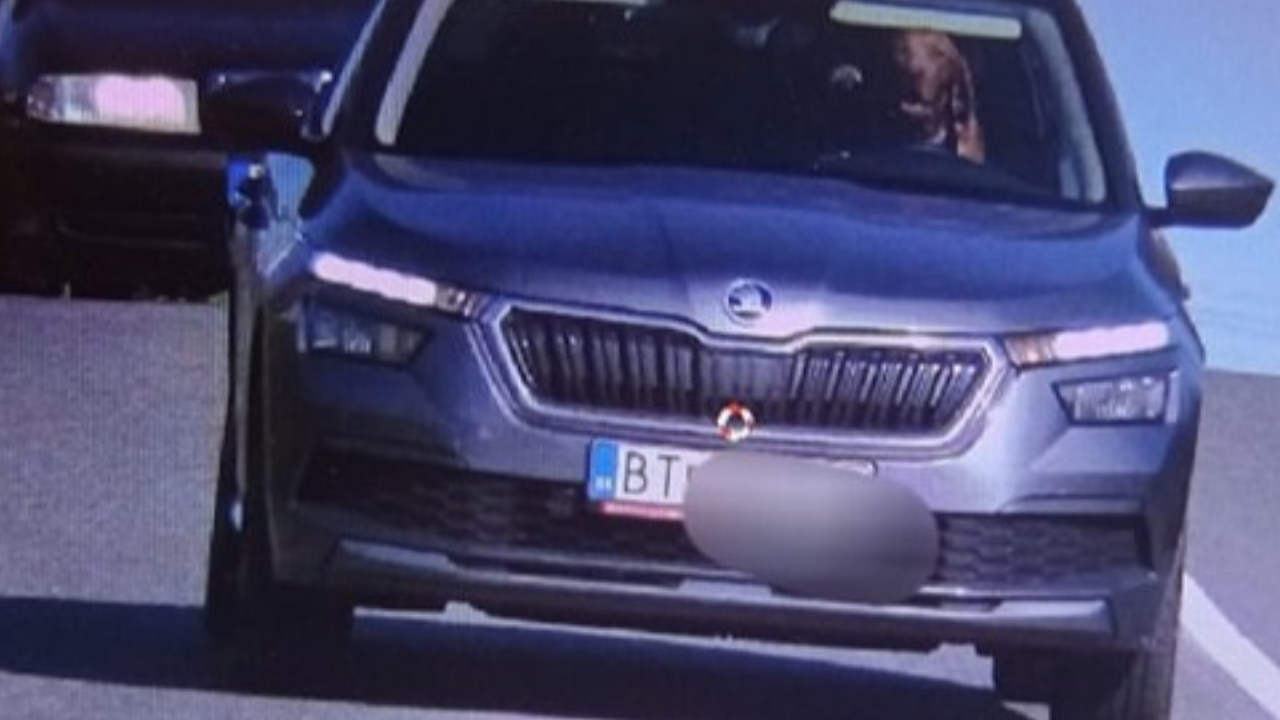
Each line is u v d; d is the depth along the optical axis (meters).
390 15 10.21
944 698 10.68
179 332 17.50
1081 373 8.98
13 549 11.92
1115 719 9.29
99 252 17.95
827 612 8.78
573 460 8.72
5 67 17.86
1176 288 9.46
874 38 10.16
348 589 8.90
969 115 10.05
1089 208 9.88
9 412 15.00
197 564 11.80
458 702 9.55
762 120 9.93
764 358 8.77
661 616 8.81
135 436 14.59
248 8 18.11
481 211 9.13
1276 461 17.22
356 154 9.73
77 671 9.67
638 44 10.08
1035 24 10.34
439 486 8.79
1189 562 14.03
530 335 8.80
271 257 9.44
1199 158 10.09
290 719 9.05
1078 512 8.92
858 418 8.81
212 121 9.88
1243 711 10.70
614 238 8.96
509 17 10.13
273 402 9.03
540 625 11.62
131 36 17.89
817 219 9.22
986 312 8.92
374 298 8.91
